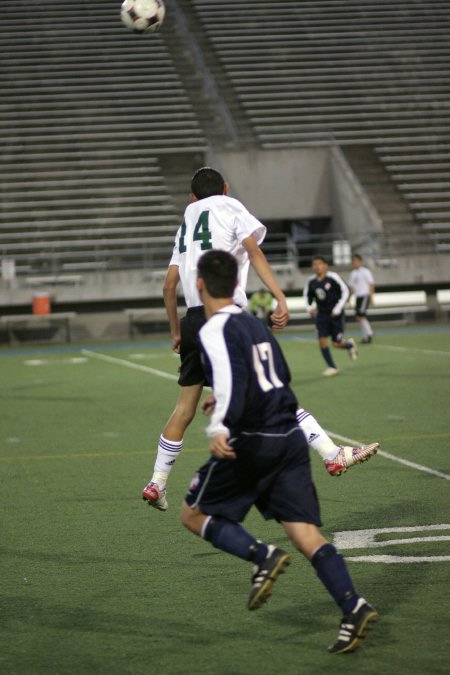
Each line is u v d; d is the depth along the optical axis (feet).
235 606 31.22
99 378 108.37
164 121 219.82
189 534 40.75
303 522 26.66
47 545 39.37
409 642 27.45
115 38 241.76
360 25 253.85
